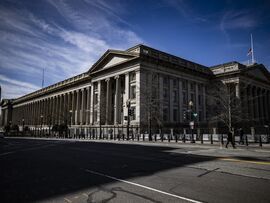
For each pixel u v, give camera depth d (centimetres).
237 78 6128
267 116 7206
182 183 754
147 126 4750
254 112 6712
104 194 635
